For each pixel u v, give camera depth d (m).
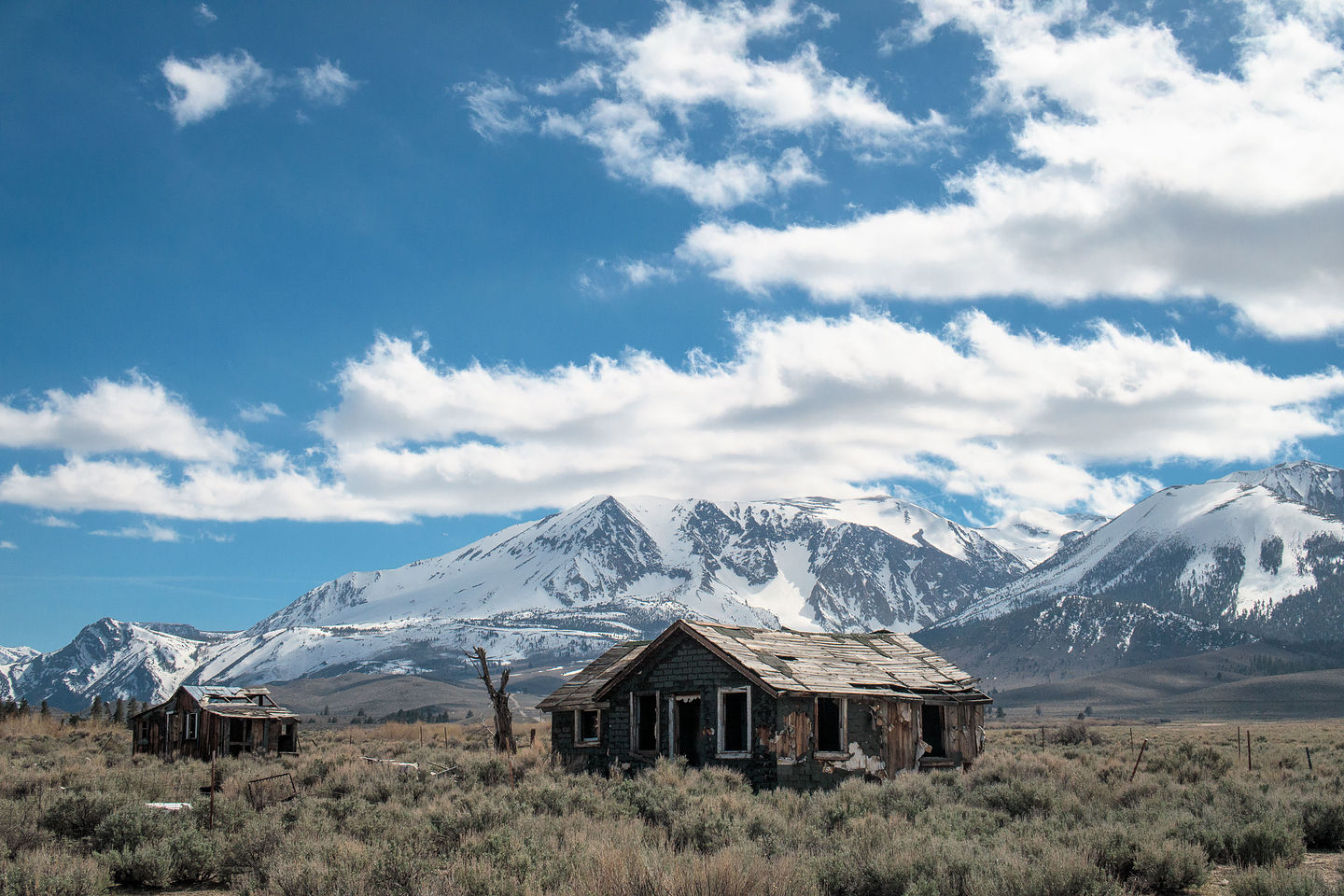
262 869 16.72
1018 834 18.02
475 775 30.27
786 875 14.12
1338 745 57.31
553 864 14.75
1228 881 15.38
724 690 31.44
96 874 15.82
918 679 36.03
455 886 13.96
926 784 26.25
